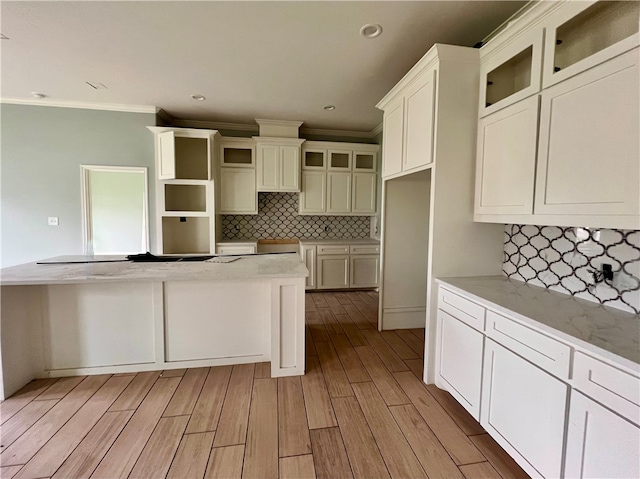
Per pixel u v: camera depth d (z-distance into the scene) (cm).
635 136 114
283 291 223
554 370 121
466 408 178
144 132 393
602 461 104
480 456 155
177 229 445
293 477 142
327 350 275
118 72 288
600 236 154
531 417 132
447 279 208
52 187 382
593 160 129
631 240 141
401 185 319
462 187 210
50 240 386
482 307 164
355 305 407
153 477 141
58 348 223
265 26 214
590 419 107
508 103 175
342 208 480
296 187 455
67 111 377
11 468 144
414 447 161
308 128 480
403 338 303
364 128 481
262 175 448
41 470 143
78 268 229
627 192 117
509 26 169
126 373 231
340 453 156
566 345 116
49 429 170
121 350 230
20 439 162
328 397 203
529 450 132
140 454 154
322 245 460
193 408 190
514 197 172
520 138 167
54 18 206
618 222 120
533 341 131
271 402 197
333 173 475
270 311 243
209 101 365
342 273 468
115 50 248
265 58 260
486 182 197
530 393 132
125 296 228
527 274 199
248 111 401
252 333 246
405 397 204
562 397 117
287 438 166
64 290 221
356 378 228
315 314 372
